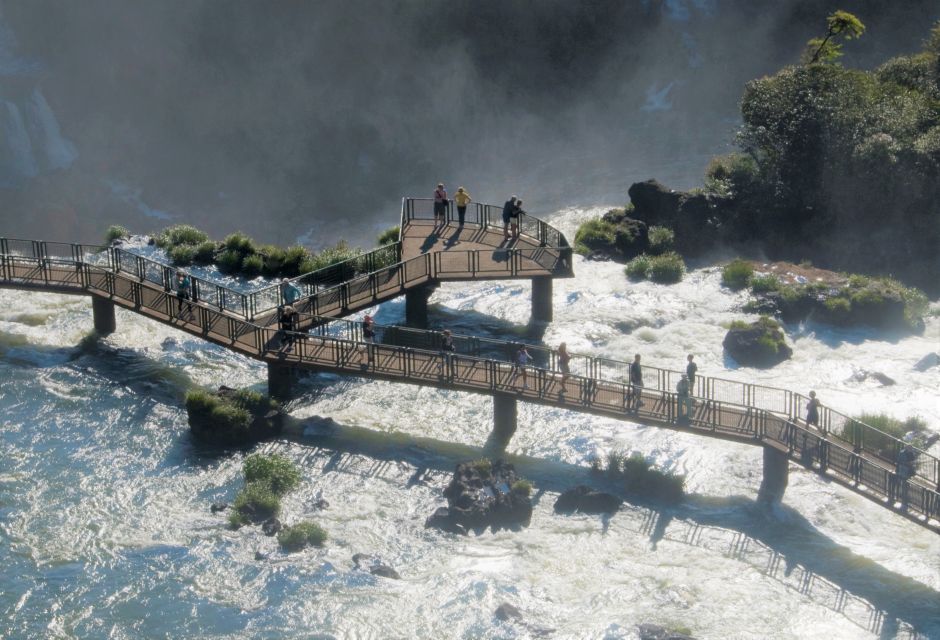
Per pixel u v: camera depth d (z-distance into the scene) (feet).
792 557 92.17
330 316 128.77
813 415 103.19
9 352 131.85
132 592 86.84
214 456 108.68
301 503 100.01
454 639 81.30
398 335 134.31
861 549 93.45
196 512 98.37
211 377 126.93
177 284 137.59
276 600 85.87
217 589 87.30
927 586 87.86
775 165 185.57
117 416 116.47
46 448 109.40
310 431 113.80
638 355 108.58
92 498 100.32
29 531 94.84
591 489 101.09
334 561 90.79
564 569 90.07
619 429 114.21
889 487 93.30
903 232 177.47
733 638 81.35
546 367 128.26
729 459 108.17
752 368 130.11
